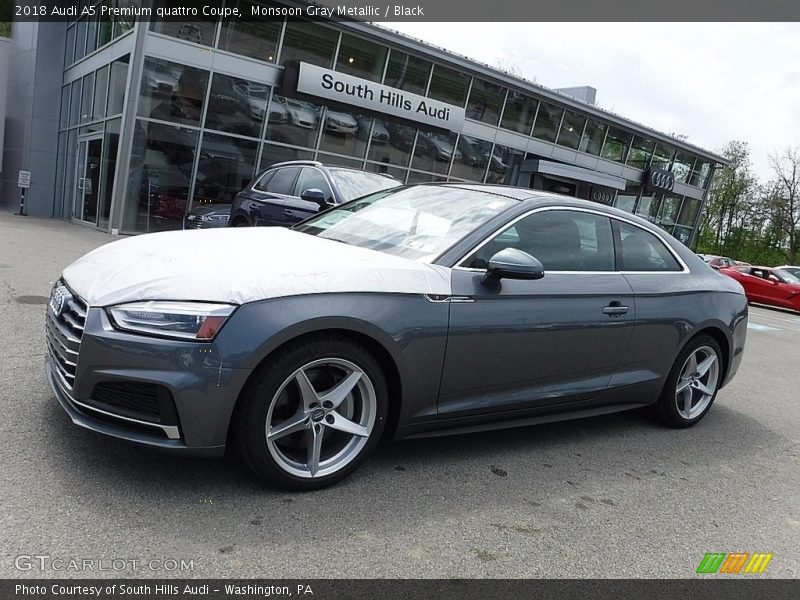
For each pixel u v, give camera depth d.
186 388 2.52
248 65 16.22
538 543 2.73
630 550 2.78
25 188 20.20
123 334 2.54
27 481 2.65
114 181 15.25
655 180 30.89
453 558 2.52
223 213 12.65
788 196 47.34
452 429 3.38
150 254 3.02
